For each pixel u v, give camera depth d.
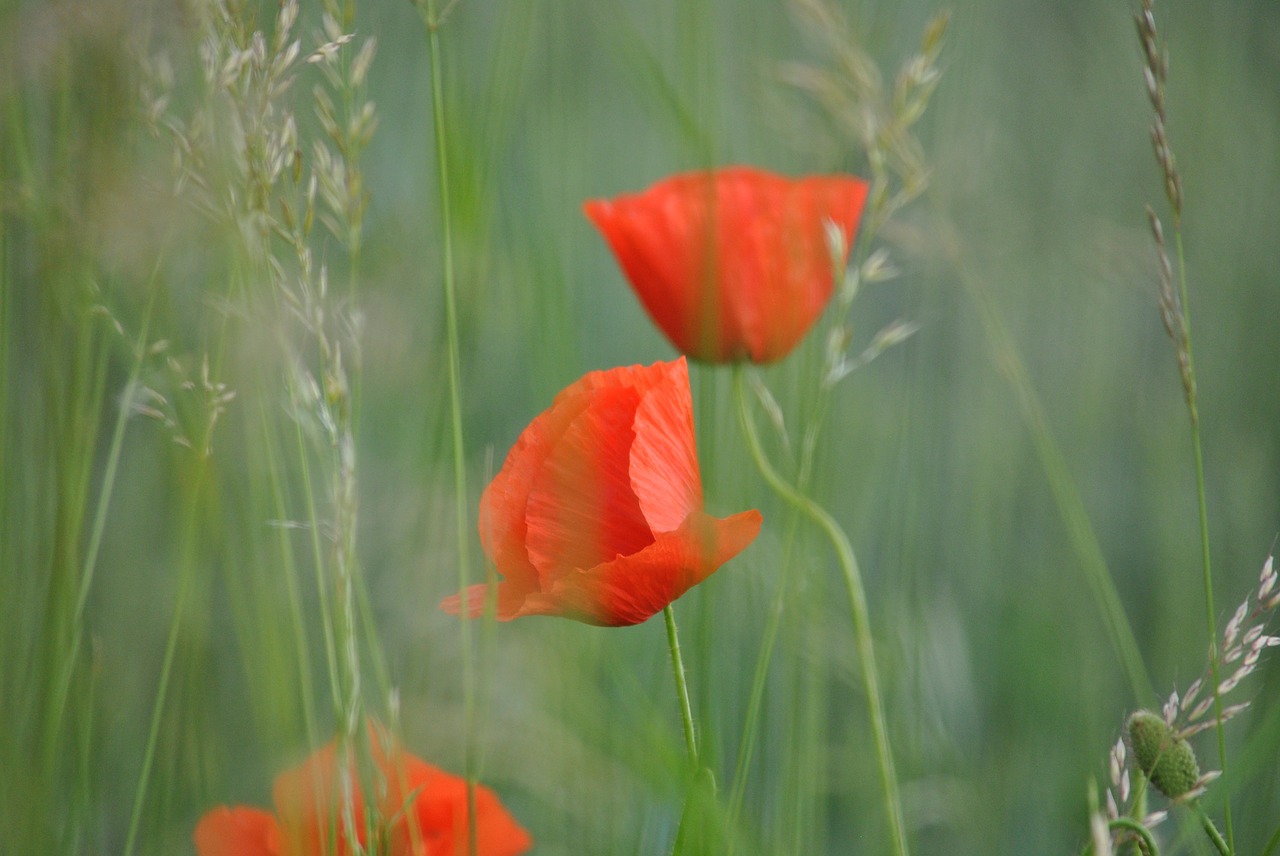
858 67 0.76
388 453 0.78
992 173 1.07
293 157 0.72
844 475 0.93
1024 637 0.92
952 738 0.87
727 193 0.78
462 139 0.81
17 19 0.72
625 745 0.75
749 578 0.82
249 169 0.71
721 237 0.78
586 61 0.96
